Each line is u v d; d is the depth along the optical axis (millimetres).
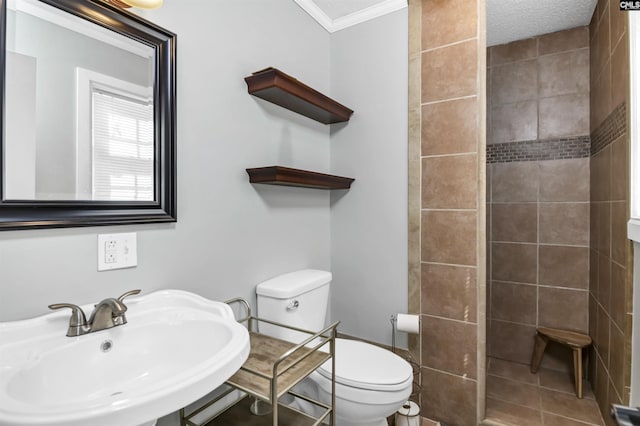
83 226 1013
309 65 2010
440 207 1811
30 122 917
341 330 2160
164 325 1063
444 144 1794
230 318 1030
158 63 1199
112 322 974
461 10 1754
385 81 1993
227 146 1476
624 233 1520
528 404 1966
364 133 2070
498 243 2586
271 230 1722
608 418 1746
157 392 642
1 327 840
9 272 884
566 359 2383
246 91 1568
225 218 1468
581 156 2309
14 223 875
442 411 1810
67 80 986
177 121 1268
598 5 2004
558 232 2387
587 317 2291
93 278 1045
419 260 1873
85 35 1021
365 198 2066
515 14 2182
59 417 560
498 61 2574
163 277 1232
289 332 1548
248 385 1082
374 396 1334
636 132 1435
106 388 920
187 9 1304
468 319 1737
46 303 948
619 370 1575
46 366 825
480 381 1728
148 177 1176
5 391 666
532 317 2475
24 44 907
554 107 2395
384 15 1996
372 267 2043
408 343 1903
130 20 1116
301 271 1867
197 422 1369
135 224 1143
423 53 1856
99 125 1054
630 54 1445
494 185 2596
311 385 1585
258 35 1638
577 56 2324
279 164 1771
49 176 950
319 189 2104
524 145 2492
